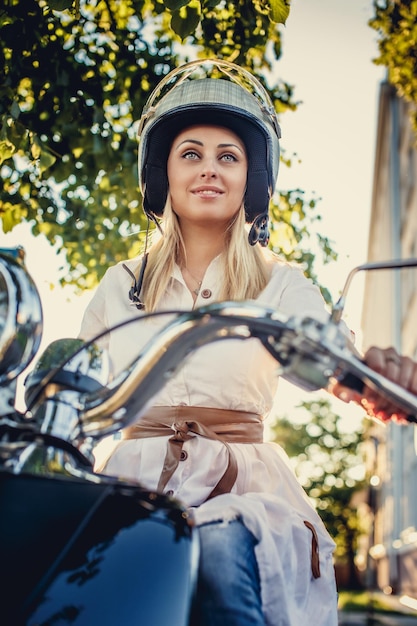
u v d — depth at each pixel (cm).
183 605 96
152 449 165
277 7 284
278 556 130
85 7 380
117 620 93
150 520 102
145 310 191
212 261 195
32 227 401
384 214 2311
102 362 121
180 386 169
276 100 418
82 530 99
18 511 100
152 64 383
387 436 2302
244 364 171
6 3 323
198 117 193
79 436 116
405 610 1570
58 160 379
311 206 421
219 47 372
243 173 195
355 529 3703
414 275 1652
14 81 334
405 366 114
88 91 366
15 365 114
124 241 418
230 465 160
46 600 93
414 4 630
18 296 116
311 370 101
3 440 111
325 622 151
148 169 203
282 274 193
